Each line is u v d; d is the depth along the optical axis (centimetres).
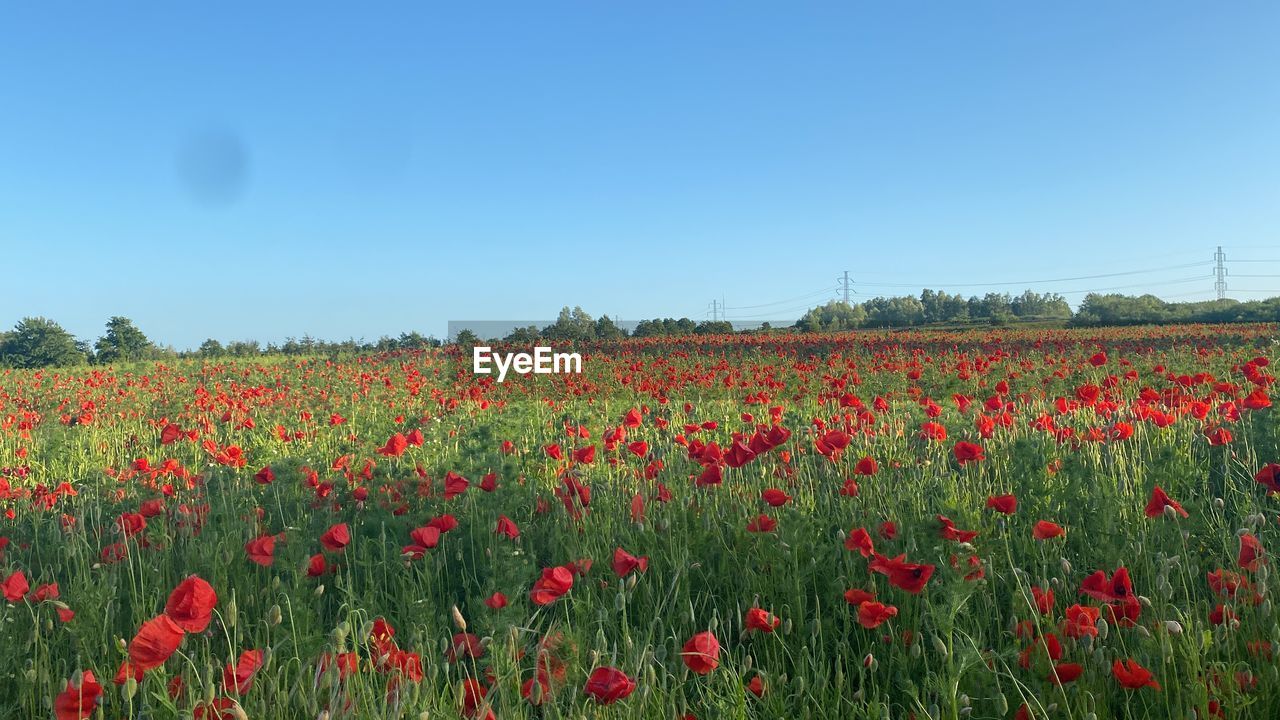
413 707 243
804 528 396
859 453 654
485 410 1205
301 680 259
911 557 392
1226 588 324
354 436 970
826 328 6762
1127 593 290
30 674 300
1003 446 621
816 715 285
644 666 270
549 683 250
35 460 957
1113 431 603
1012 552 430
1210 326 4516
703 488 548
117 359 3872
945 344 3222
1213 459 652
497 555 371
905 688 278
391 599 403
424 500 577
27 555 531
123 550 454
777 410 815
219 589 388
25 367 3759
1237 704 261
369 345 3822
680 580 387
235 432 1172
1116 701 287
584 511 496
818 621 317
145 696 259
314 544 482
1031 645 290
